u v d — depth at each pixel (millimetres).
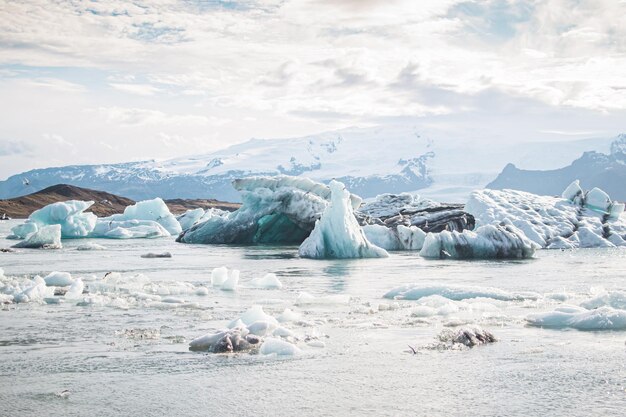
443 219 63062
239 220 66000
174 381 14820
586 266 40281
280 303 24938
